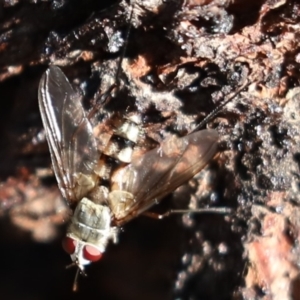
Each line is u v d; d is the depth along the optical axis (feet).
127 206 0.32
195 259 0.31
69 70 0.32
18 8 0.32
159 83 0.31
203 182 0.32
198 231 0.31
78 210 0.32
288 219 0.30
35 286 0.34
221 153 0.31
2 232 0.34
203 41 0.31
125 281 0.33
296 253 0.30
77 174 0.32
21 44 0.32
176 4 0.30
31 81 0.33
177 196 0.32
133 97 0.32
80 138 0.32
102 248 0.32
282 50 0.31
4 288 0.34
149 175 0.31
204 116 0.31
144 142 0.32
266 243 0.30
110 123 0.32
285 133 0.31
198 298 0.31
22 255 0.34
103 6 0.32
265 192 0.31
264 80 0.31
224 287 0.31
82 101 0.32
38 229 0.34
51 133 0.31
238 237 0.31
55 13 0.32
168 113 0.32
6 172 0.33
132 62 0.31
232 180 0.31
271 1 0.30
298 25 0.30
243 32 0.31
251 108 0.31
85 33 0.31
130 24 0.31
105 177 0.32
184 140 0.31
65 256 0.34
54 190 0.33
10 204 0.34
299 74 0.31
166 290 0.32
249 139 0.31
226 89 0.31
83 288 0.34
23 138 0.33
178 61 0.31
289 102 0.31
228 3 0.31
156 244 0.33
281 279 0.30
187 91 0.31
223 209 0.31
